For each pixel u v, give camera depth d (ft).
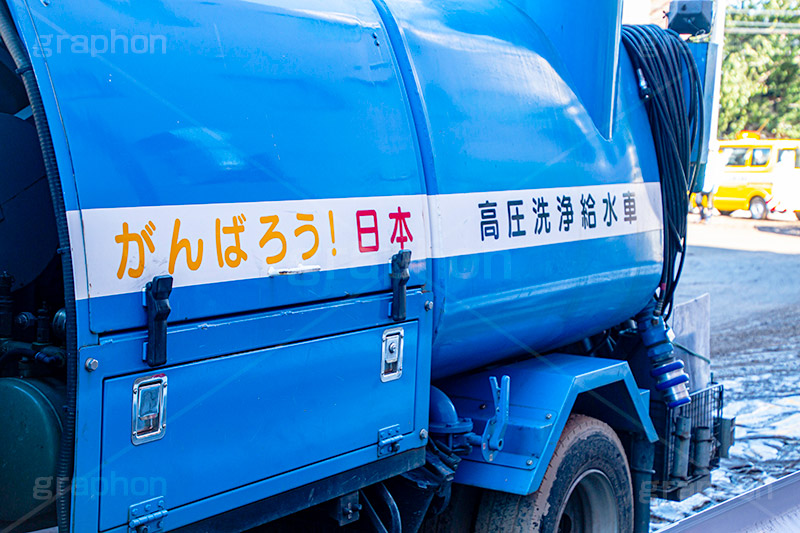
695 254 59.47
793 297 45.52
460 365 10.74
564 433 11.31
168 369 6.66
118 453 6.36
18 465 7.14
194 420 6.89
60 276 8.97
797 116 87.10
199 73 7.20
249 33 7.77
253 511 7.49
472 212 9.75
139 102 6.67
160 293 6.47
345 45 8.77
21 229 8.35
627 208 12.76
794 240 66.69
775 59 85.46
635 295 13.44
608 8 11.88
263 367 7.43
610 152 12.45
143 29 6.87
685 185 14.07
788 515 16.28
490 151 10.14
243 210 7.27
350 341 8.30
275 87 7.82
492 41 10.84
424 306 9.22
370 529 9.34
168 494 6.74
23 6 6.15
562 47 11.98
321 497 8.17
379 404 8.73
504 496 10.81
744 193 79.66
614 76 12.21
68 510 6.18
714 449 16.20
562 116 11.52
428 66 9.66
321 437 8.06
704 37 15.84
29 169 8.39
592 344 14.47
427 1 10.39
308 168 7.92
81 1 6.52
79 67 6.35
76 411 6.08
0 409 7.29
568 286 11.44
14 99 8.92
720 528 14.99
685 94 14.43
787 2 84.53
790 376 30.60
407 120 9.21
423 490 9.48
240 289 7.20
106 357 6.23
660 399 14.57
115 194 6.35
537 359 12.46
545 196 10.93
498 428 10.25
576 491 12.05
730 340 36.63
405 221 8.92
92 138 6.30
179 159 6.84
